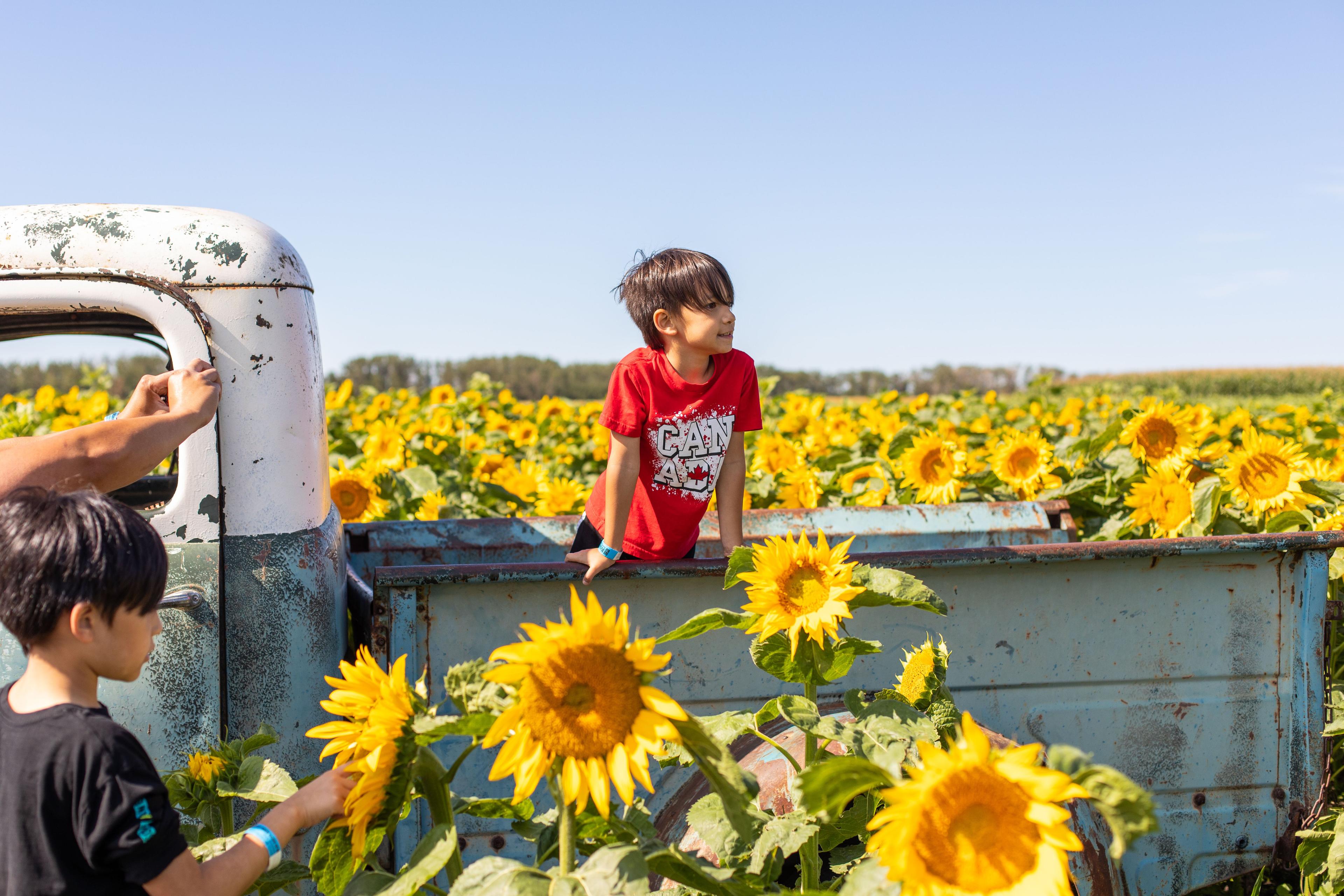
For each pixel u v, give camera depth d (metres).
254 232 2.63
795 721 1.86
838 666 2.07
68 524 1.55
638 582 2.68
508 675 1.43
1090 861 2.25
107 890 1.53
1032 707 2.83
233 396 2.54
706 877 1.71
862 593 2.07
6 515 1.58
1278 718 2.92
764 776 2.37
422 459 7.22
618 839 1.83
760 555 1.97
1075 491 5.12
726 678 2.72
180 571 2.49
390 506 5.30
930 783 1.24
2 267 2.47
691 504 3.14
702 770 1.55
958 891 1.22
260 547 2.55
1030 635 2.82
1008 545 4.71
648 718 1.45
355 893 1.68
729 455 3.26
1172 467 4.34
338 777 1.75
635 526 3.14
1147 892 2.86
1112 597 2.85
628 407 2.92
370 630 2.72
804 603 1.91
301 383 2.65
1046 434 9.52
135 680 1.67
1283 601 2.92
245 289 2.56
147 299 2.51
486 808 1.90
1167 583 2.87
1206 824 2.89
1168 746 2.88
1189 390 55.59
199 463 2.52
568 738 1.43
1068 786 1.23
